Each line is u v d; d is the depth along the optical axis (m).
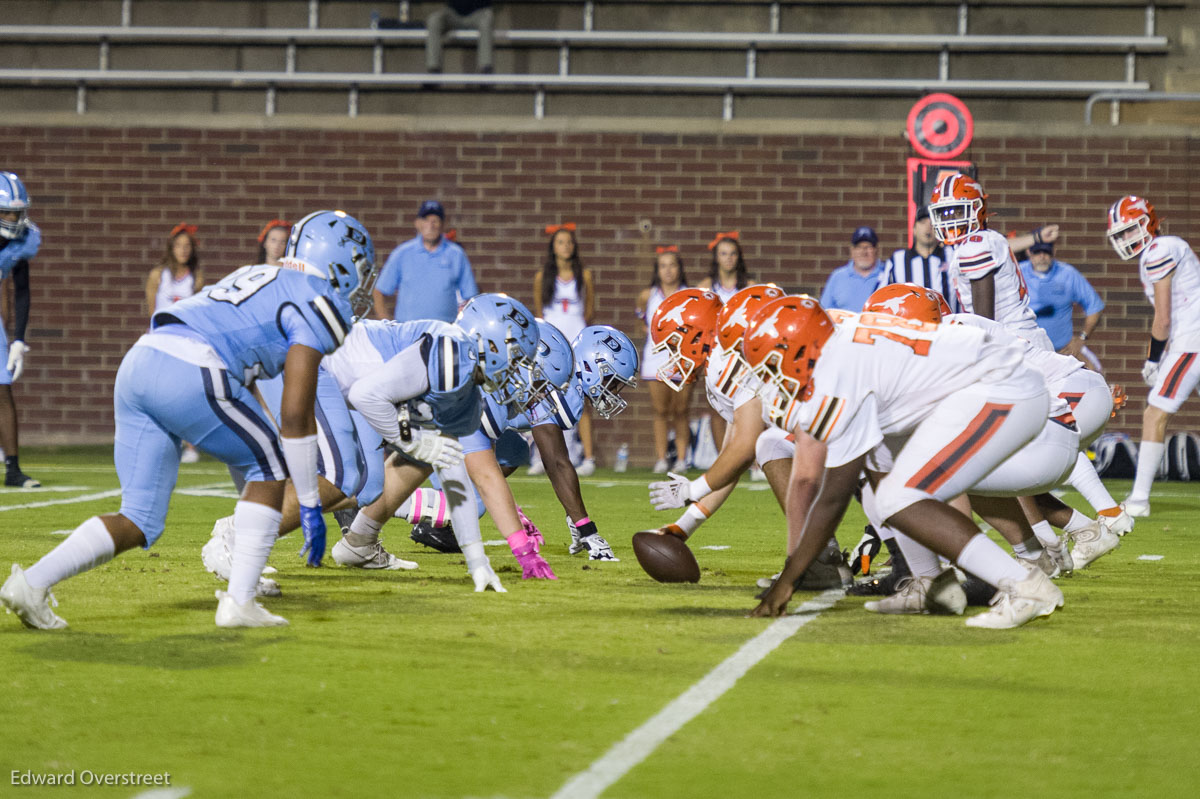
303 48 53.75
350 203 50.94
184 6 54.53
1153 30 51.84
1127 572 20.70
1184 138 48.91
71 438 51.53
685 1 53.12
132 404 14.05
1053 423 16.36
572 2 53.50
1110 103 51.41
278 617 14.56
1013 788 8.82
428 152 50.78
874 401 14.54
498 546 23.91
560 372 19.06
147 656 12.76
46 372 51.53
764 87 51.75
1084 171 49.12
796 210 49.94
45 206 51.53
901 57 52.34
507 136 50.53
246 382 14.40
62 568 13.94
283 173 51.12
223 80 52.75
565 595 17.38
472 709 10.81
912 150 49.56
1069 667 12.66
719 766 9.25
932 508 14.77
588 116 51.75
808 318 14.32
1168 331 31.02
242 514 14.43
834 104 51.94
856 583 18.33
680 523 18.81
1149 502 34.31
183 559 20.84
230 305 14.16
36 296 51.56
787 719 10.56
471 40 52.69
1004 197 49.38
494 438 19.44
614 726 10.30
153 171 51.34
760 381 14.93
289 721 10.38
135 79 52.88
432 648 13.33
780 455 18.17
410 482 19.80
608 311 50.25
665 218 50.19
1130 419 48.69
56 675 11.87
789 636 14.23
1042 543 20.23
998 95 51.69
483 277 50.62
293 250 14.61
